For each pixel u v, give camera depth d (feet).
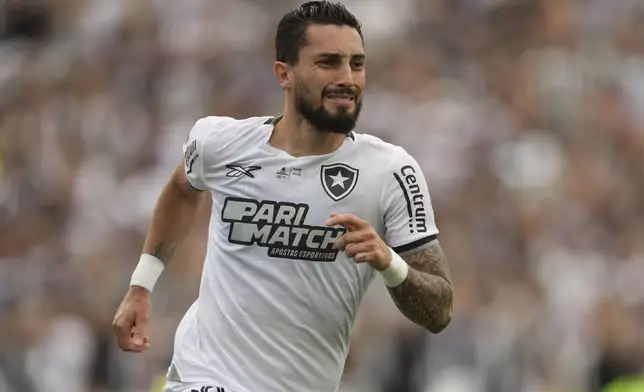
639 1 201.36
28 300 145.59
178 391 61.00
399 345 136.46
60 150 185.37
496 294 148.36
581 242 160.86
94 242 161.07
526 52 194.08
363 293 60.90
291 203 59.21
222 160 60.75
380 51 190.80
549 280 153.17
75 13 214.90
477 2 199.41
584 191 170.40
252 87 187.73
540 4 198.70
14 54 210.38
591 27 198.49
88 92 195.83
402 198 59.16
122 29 203.92
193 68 192.75
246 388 59.67
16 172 181.06
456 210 162.40
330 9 58.23
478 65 191.21
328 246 59.06
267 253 59.57
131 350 65.46
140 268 65.98
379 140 60.44
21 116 193.88
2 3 220.02
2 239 165.37
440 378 136.05
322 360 60.54
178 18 201.36
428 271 58.85
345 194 59.00
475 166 169.68
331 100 57.77
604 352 140.77
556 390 139.54
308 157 59.26
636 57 196.34
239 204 60.03
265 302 59.57
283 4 202.18
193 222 66.44
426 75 186.91
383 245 54.75
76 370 139.03
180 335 62.59
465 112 177.58
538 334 143.02
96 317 144.97
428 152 169.78
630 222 166.50
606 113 185.37
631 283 152.05
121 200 171.12
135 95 193.06
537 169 170.71
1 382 134.10
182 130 181.06
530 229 161.99
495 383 137.80
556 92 186.91
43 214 173.37
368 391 134.82
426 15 197.67
